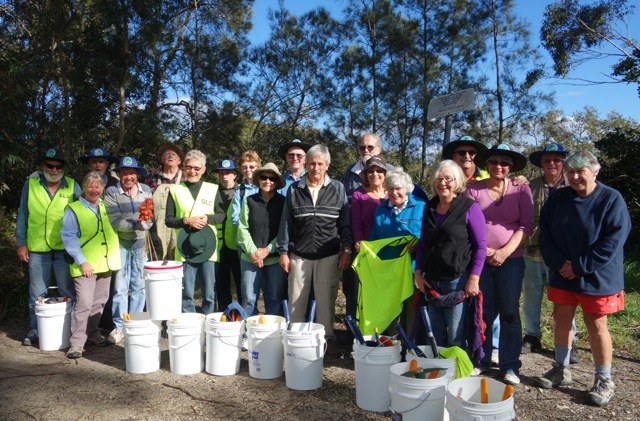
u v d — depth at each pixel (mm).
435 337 4211
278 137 18141
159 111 16531
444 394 3381
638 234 13180
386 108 18109
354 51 18422
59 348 5375
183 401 4023
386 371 3822
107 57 13992
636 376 4547
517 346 4281
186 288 5457
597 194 3902
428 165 19203
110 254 5402
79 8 14555
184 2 15781
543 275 5180
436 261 4055
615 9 15883
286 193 5363
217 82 16859
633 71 14805
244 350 5289
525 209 4266
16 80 10281
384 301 4430
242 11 17641
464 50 18328
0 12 13586
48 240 5570
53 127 14102
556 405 3916
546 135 19266
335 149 18000
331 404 3967
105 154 6203
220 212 5637
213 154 17078
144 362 4617
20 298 6844
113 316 5613
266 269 5234
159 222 5883
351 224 5027
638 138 14250
